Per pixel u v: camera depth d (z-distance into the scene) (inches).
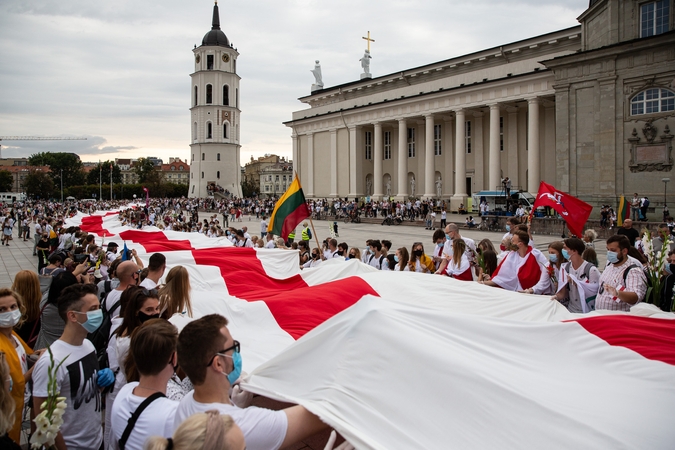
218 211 3166.8
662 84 1291.8
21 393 169.3
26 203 3917.3
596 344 153.8
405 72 2394.2
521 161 1994.3
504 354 142.1
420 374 124.7
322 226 1825.8
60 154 6609.3
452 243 366.9
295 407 116.1
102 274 422.0
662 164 1298.0
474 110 2047.2
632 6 1339.8
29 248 1206.3
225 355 110.0
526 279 305.4
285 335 213.2
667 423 118.2
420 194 2388.0
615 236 253.9
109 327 223.3
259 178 7283.5
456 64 2191.2
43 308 228.8
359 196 2500.0
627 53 1344.7
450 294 261.3
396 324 139.1
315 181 2728.8
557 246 292.2
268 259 400.5
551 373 137.7
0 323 167.2
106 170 6501.0
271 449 105.0
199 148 4483.3
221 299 244.8
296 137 2834.6
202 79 4456.2
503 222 1462.8
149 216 1833.2
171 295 209.8
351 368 130.3
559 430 113.0
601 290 262.4
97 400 167.6
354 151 2475.4
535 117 1743.4
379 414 119.0
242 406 140.2
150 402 122.3
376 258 494.9
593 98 1425.9
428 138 2107.5
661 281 281.3
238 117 4650.6
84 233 633.6
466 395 120.0
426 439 113.0
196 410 108.1
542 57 1931.6
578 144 1461.6
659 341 155.2
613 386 133.1
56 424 123.5
